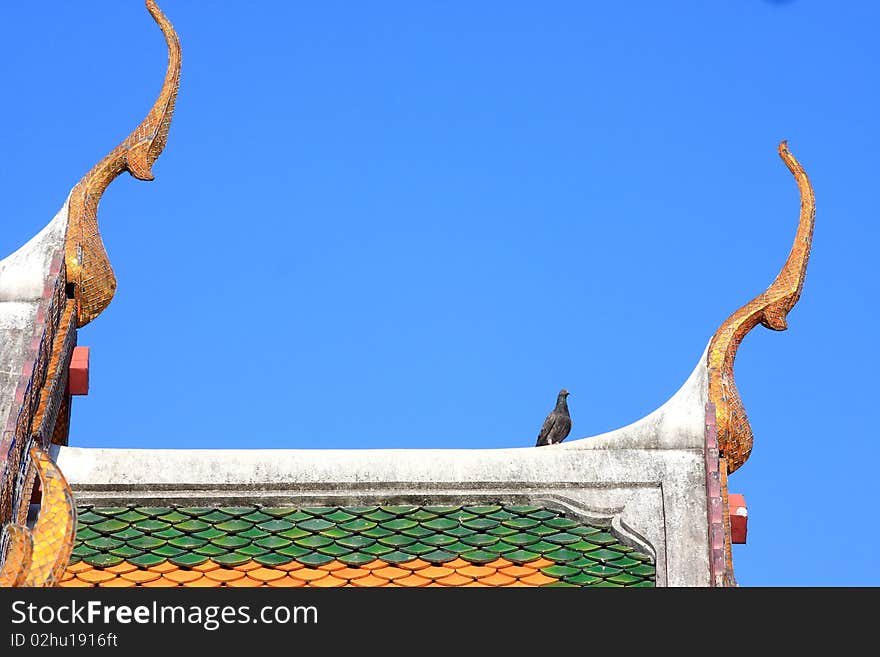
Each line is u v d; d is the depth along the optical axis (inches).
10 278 1003.3
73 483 969.5
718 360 1019.3
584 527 969.5
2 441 885.8
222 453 992.9
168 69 1119.6
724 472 984.9
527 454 996.6
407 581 924.6
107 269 1048.2
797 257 1064.2
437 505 985.5
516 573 933.2
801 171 1092.5
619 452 991.6
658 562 933.8
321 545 952.3
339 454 996.6
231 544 949.8
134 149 1083.3
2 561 859.4
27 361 940.6
